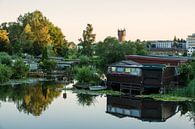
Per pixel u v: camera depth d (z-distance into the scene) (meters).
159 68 78.94
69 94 82.56
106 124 52.31
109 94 81.62
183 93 76.44
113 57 129.25
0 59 119.31
